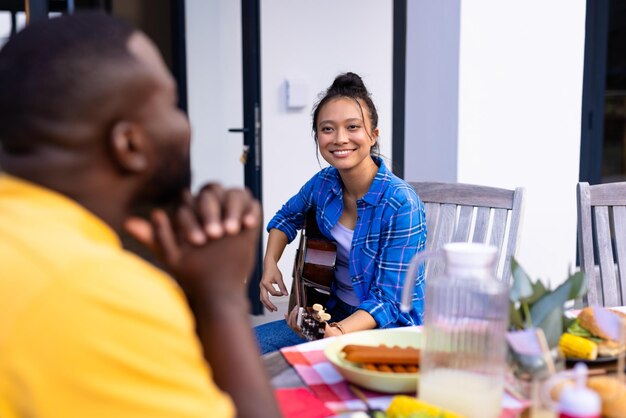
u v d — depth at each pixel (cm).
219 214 65
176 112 61
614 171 404
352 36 359
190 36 343
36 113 55
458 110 284
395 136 371
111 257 54
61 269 51
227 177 359
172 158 61
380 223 176
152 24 333
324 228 193
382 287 173
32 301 50
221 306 65
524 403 95
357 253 180
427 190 205
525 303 100
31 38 56
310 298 191
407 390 99
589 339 112
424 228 178
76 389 49
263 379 65
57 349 49
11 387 49
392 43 365
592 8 364
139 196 61
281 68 352
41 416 49
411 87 316
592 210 201
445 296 90
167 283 57
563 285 99
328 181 196
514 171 296
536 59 292
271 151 356
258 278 339
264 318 335
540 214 304
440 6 291
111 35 57
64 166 56
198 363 56
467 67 283
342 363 105
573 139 304
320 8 353
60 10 245
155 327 52
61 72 54
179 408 52
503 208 191
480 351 89
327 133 182
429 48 301
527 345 94
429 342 92
